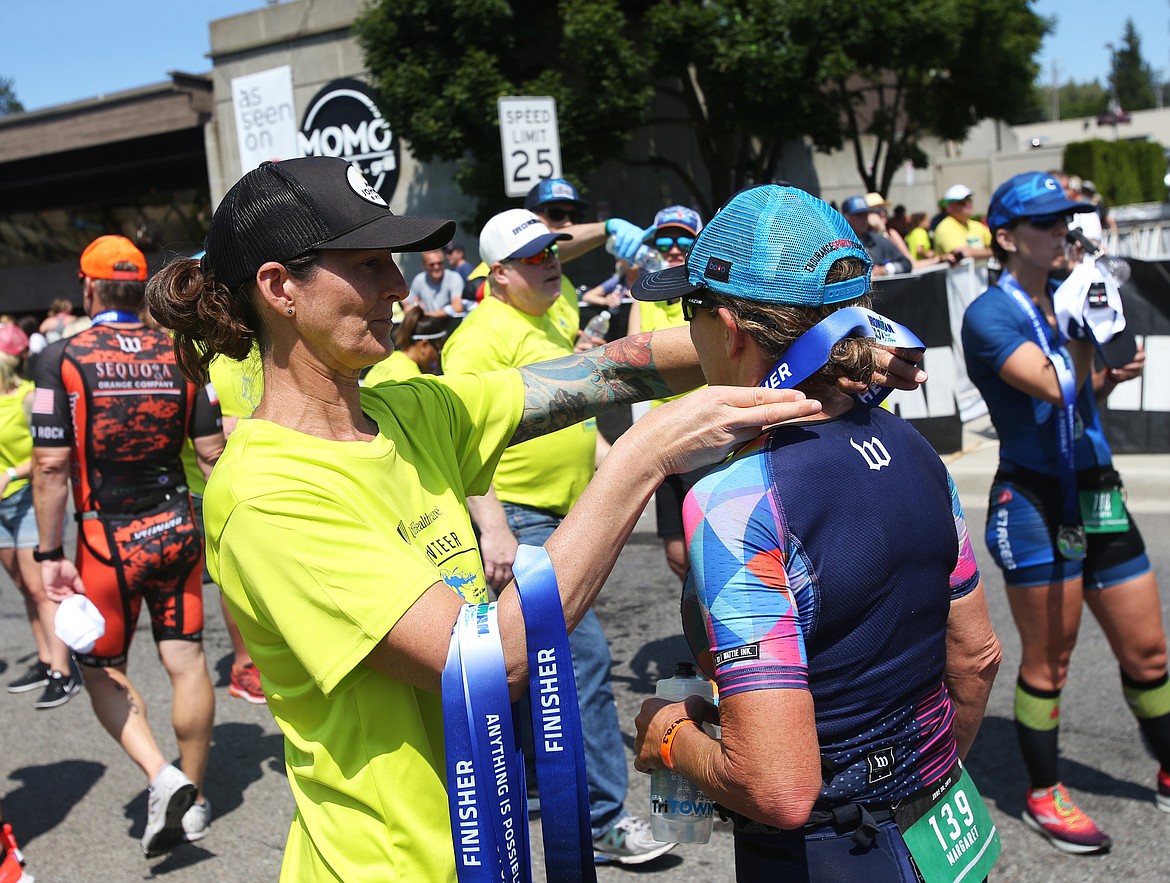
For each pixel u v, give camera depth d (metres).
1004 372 3.25
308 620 1.46
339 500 1.50
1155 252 11.80
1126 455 7.98
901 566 1.56
